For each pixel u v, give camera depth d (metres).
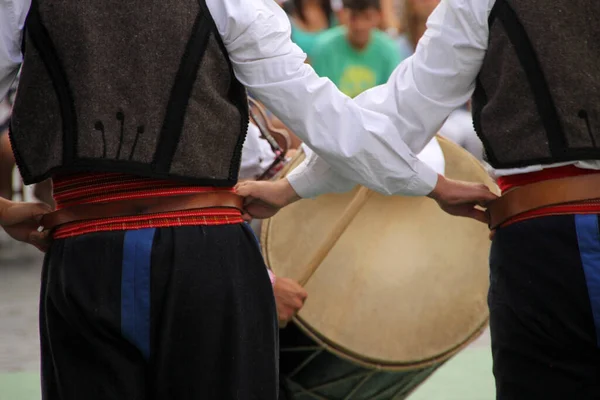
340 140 6.44
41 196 15.38
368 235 8.26
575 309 6.21
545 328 6.30
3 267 18.23
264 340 6.25
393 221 8.32
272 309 6.34
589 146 6.18
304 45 18.72
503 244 6.47
